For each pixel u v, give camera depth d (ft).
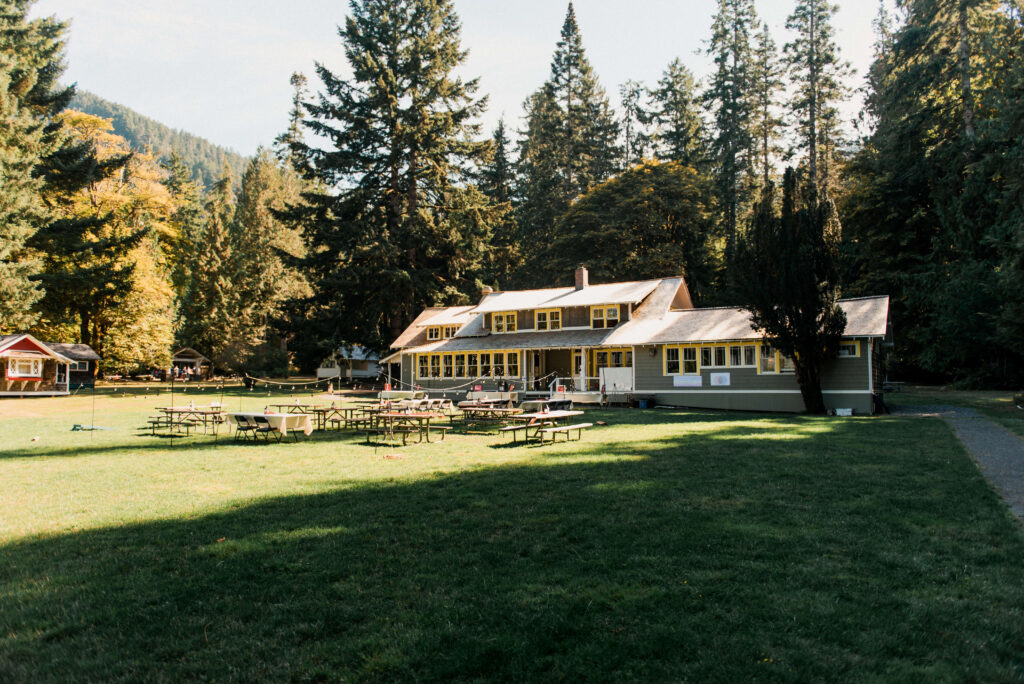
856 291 148.25
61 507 30.04
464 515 27.63
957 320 115.65
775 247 83.82
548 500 30.35
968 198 118.73
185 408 69.62
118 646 15.56
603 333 116.37
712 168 213.05
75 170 151.84
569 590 18.65
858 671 13.94
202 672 14.29
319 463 43.68
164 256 238.48
